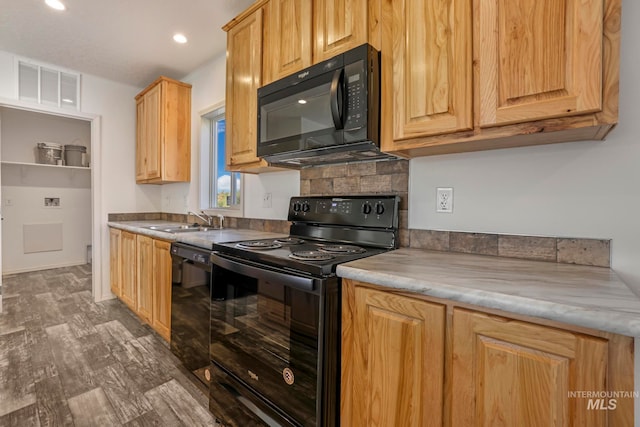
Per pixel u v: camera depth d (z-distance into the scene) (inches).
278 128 64.4
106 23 90.8
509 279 34.0
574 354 25.9
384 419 37.8
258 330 51.8
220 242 65.8
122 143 139.7
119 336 97.3
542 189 46.2
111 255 133.3
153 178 126.6
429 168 57.5
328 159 67.9
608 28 32.0
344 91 52.0
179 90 124.5
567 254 43.9
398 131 47.8
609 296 27.6
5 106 111.1
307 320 43.2
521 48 36.4
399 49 47.4
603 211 41.7
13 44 103.3
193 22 90.3
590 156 42.6
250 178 99.9
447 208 55.3
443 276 35.2
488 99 39.0
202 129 122.7
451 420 32.7
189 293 74.8
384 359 37.7
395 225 58.9
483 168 51.5
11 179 179.6
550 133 37.9
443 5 42.6
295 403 44.9
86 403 64.7
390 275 36.2
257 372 51.6
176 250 78.9
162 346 91.0
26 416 60.3
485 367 30.4
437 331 33.3
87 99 129.3
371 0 53.1
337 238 66.4
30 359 81.9
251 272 51.2
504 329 29.2
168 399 66.9
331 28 58.3
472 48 40.3
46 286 151.9
